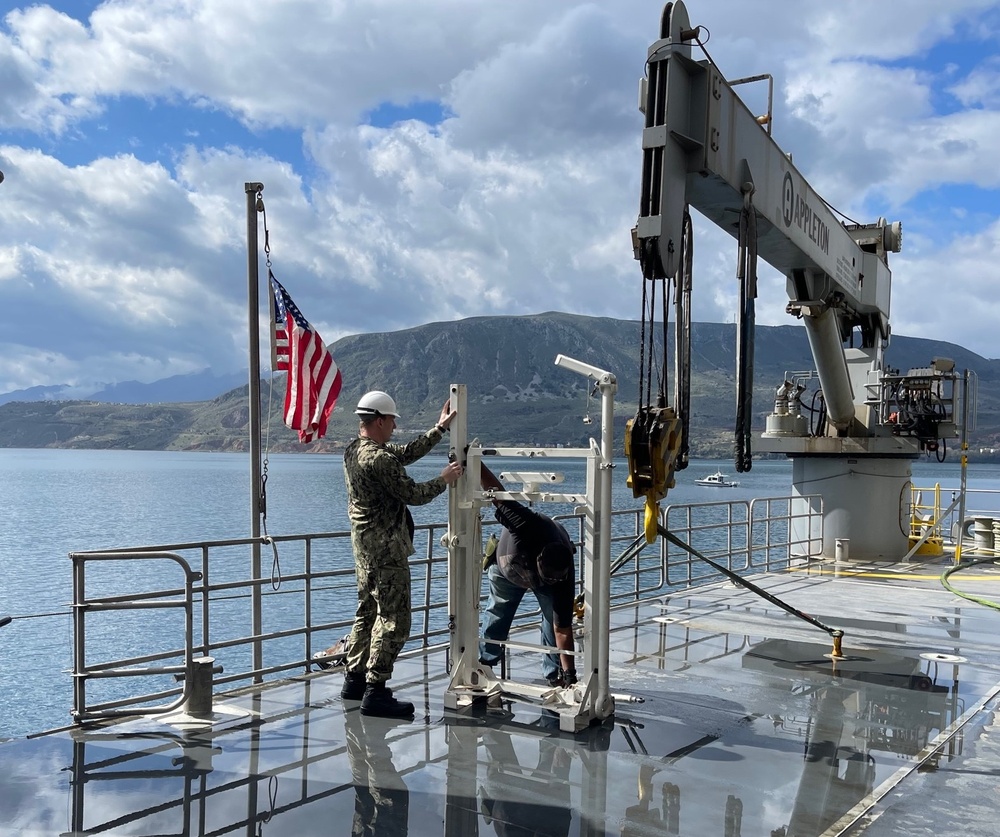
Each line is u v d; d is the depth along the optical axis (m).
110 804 3.86
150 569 35.12
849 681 6.38
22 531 53.56
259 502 6.91
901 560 13.23
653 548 25.88
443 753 4.62
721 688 6.12
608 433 5.04
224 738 4.79
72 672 5.01
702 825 3.79
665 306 5.29
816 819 3.88
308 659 6.24
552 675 5.94
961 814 3.96
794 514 13.90
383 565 5.09
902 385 12.99
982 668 6.80
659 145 5.43
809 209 9.02
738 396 6.04
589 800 4.04
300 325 8.26
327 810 3.84
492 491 5.37
